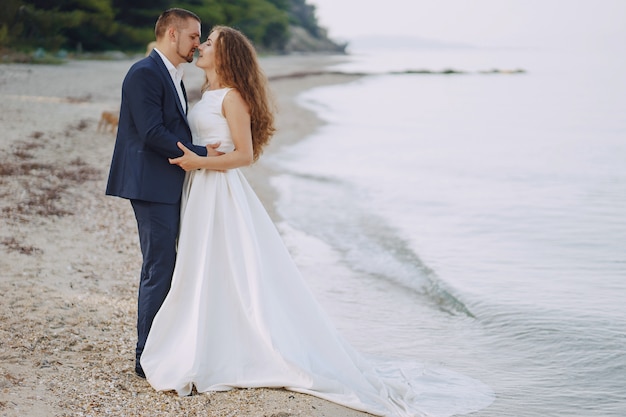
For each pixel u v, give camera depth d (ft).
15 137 40.24
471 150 55.67
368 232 29.63
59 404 12.34
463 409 14.10
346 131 66.80
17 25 123.44
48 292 18.37
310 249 26.99
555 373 16.42
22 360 14.05
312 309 13.96
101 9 150.51
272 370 13.39
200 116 13.80
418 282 23.41
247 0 261.03
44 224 24.72
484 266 25.14
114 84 79.71
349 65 240.12
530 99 108.68
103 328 16.29
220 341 13.47
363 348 17.52
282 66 210.79
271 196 36.01
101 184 31.60
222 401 12.84
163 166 13.48
